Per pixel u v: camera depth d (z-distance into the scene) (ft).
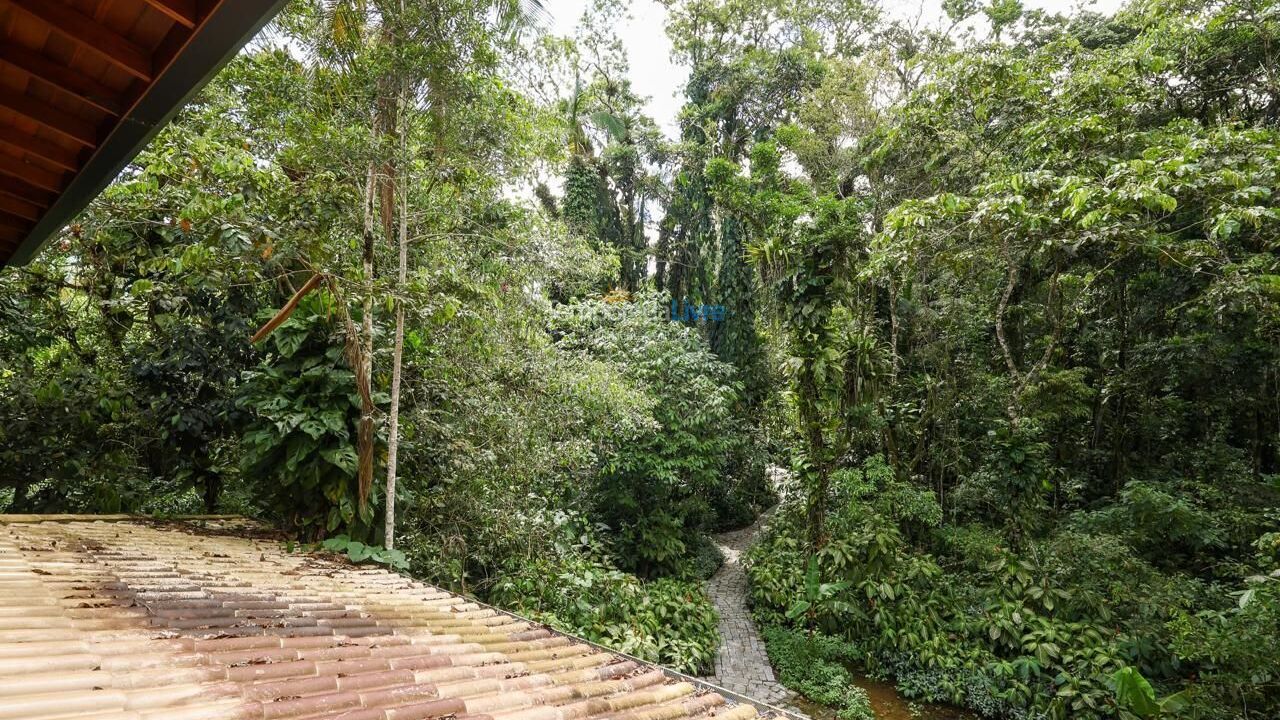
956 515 34.73
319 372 16.56
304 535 17.29
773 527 38.63
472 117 17.84
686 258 69.36
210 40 5.74
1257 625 17.87
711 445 38.06
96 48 6.40
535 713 6.59
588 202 59.16
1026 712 21.85
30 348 22.49
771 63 59.11
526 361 23.16
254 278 17.74
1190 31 26.07
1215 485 29.04
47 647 6.05
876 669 25.61
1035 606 25.61
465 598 12.91
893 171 37.14
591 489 35.53
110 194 17.69
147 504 21.53
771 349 50.26
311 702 5.84
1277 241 20.43
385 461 17.92
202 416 20.16
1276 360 28.84
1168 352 32.01
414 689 6.72
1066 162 25.57
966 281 36.22
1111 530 27.66
